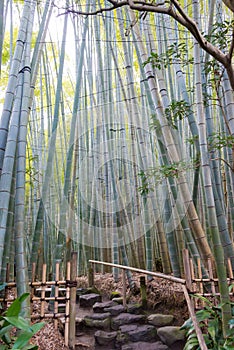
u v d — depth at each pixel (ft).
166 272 11.50
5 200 6.10
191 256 9.03
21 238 6.15
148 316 9.29
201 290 7.41
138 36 9.32
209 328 6.22
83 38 12.00
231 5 4.46
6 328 4.82
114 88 14.74
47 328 7.75
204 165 6.77
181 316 9.05
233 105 7.37
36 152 15.49
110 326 9.25
